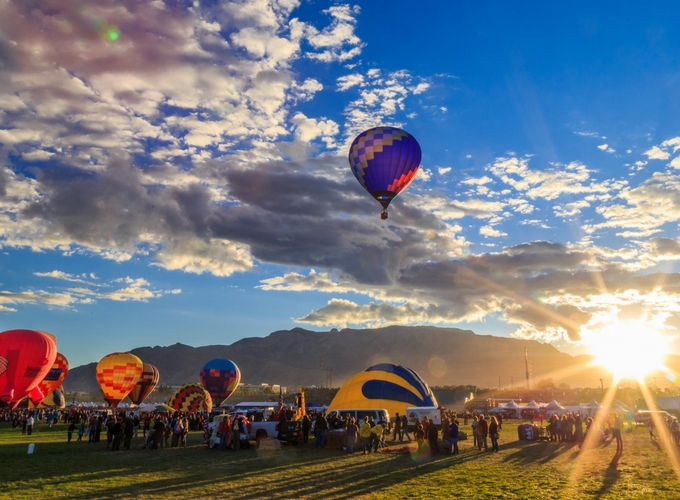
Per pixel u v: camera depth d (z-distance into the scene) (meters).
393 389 43.34
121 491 15.52
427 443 26.27
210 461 22.77
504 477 17.81
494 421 26.92
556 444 31.16
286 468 20.31
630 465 21.00
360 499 14.18
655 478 17.55
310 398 165.75
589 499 13.97
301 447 28.86
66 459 23.70
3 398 47.00
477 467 20.41
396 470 19.61
